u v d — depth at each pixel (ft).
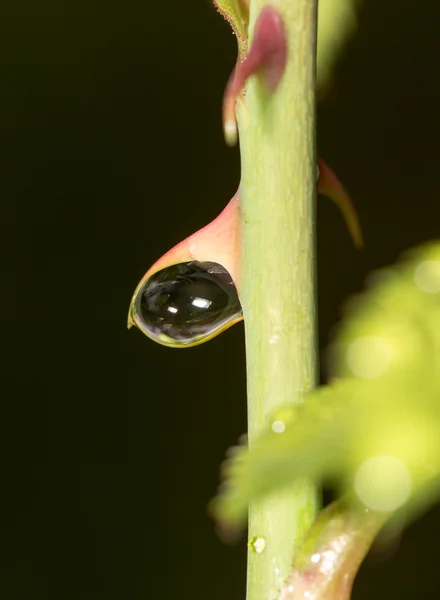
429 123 1.19
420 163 1.19
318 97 0.50
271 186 0.47
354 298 0.38
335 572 0.43
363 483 0.33
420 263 0.38
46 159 1.19
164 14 1.22
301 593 0.43
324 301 1.14
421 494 0.32
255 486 0.35
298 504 0.47
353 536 0.43
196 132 1.22
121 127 1.21
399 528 0.38
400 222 1.18
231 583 1.09
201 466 1.14
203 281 0.57
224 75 1.23
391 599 1.01
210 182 1.22
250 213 0.48
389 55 1.20
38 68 1.20
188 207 1.21
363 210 1.18
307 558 0.43
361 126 1.20
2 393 1.13
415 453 0.33
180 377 1.16
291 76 0.47
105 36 1.22
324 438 0.34
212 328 0.56
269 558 0.47
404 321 0.36
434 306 0.37
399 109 1.20
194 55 1.23
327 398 0.35
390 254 1.17
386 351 0.35
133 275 1.18
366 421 0.34
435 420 0.33
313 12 0.47
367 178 1.19
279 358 0.47
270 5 0.46
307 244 0.47
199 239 0.48
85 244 1.18
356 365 0.36
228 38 1.23
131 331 1.16
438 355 0.35
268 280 0.48
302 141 0.47
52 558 1.09
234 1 0.48
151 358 1.16
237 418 1.15
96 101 1.21
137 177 1.21
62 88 1.21
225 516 0.35
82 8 1.21
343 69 1.19
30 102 1.20
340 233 1.16
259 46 0.46
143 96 1.22
